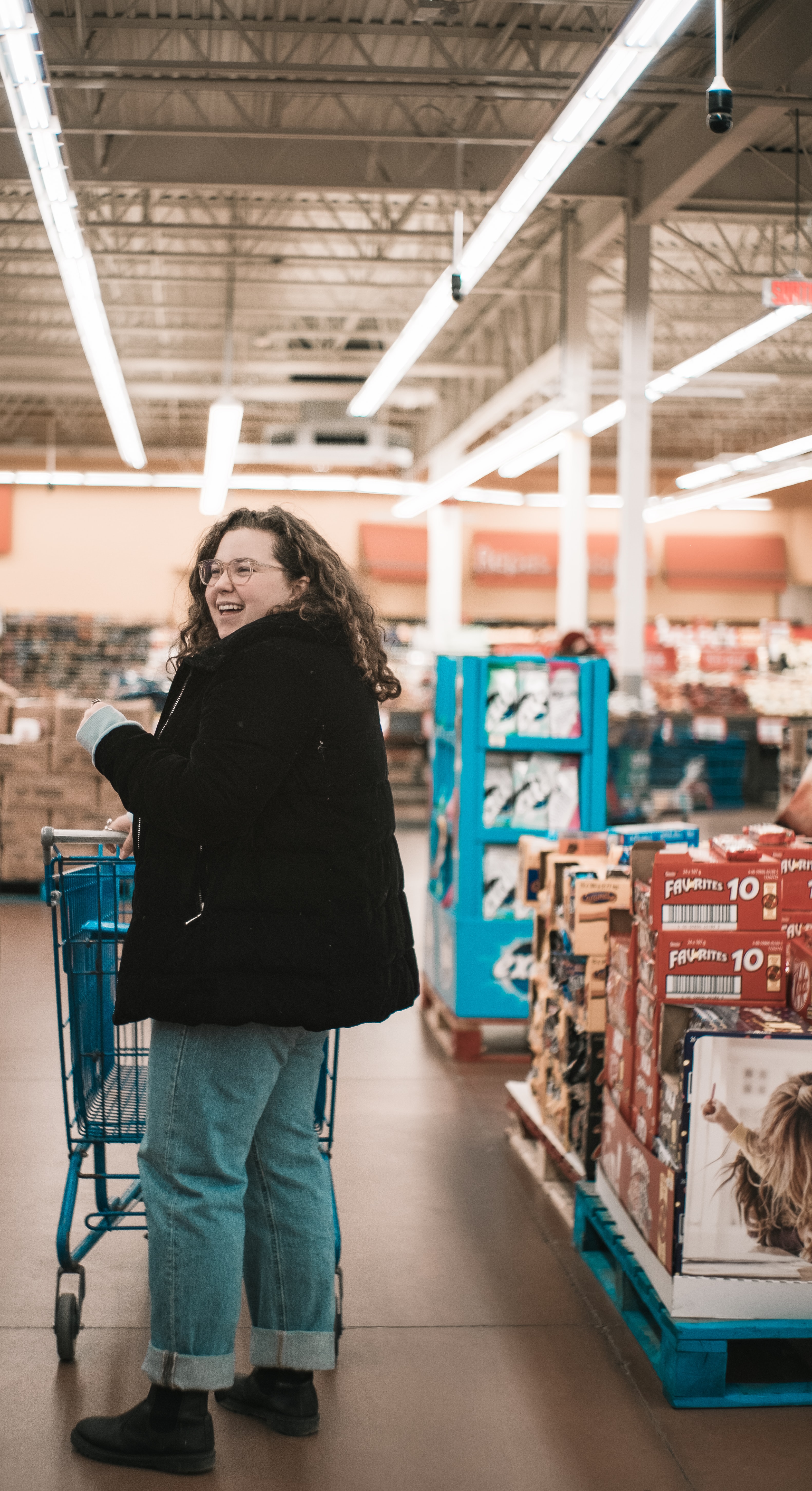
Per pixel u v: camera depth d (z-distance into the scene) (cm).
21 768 833
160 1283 205
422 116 913
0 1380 235
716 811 1447
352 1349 252
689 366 956
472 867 471
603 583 2414
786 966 246
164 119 905
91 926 253
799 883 253
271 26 748
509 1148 376
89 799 835
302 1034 215
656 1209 243
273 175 916
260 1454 214
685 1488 207
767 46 754
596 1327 264
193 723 208
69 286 809
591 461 2317
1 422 2086
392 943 215
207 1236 203
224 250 1267
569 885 319
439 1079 450
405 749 1655
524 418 1750
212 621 235
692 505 1730
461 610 2414
